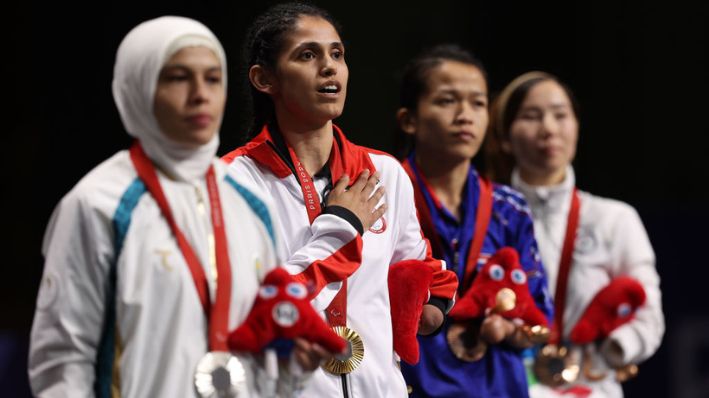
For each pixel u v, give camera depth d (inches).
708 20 1037.2
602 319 526.3
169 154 289.3
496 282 436.1
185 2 898.1
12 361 660.7
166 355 278.7
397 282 359.6
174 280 281.1
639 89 1034.1
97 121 911.0
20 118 908.6
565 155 546.0
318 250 327.9
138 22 904.9
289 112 356.8
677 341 770.2
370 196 351.3
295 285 296.8
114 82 293.1
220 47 291.0
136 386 276.5
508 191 475.8
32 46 906.1
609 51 1034.7
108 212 279.3
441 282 380.5
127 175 288.0
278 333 290.0
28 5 902.4
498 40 1013.8
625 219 554.6
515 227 466.6
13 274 880.3
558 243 541.6
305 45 349.4
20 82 908.0
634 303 528.1
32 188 903.1
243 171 351.9
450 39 999.0
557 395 516.4
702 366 772.0
